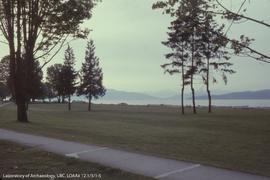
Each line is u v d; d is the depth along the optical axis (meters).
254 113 56.38
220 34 10.56
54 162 12.65
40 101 147.88
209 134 24.11
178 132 25.22
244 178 9.99
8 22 31.47
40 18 30.92
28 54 32.34
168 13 11.09
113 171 10.95
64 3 30.70
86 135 21.05
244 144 18.53
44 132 21.91
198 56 57.38
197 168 11.20
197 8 10.62
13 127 25.64
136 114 55.91
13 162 12.73
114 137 20.41
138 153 13.78
